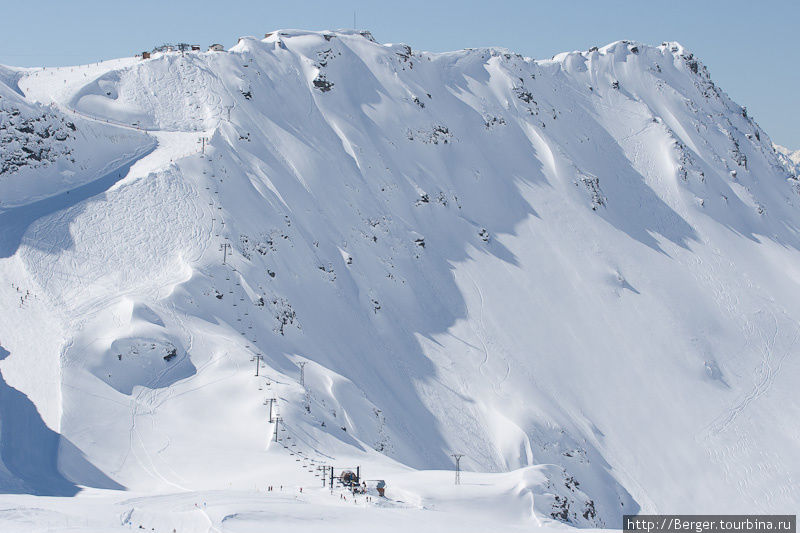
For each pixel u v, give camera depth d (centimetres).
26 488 7631
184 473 8700
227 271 12738
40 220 12644
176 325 11125
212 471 8725
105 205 13225
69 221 12744
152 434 9362
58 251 12069
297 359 12238
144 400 9931
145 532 5666
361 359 14375
